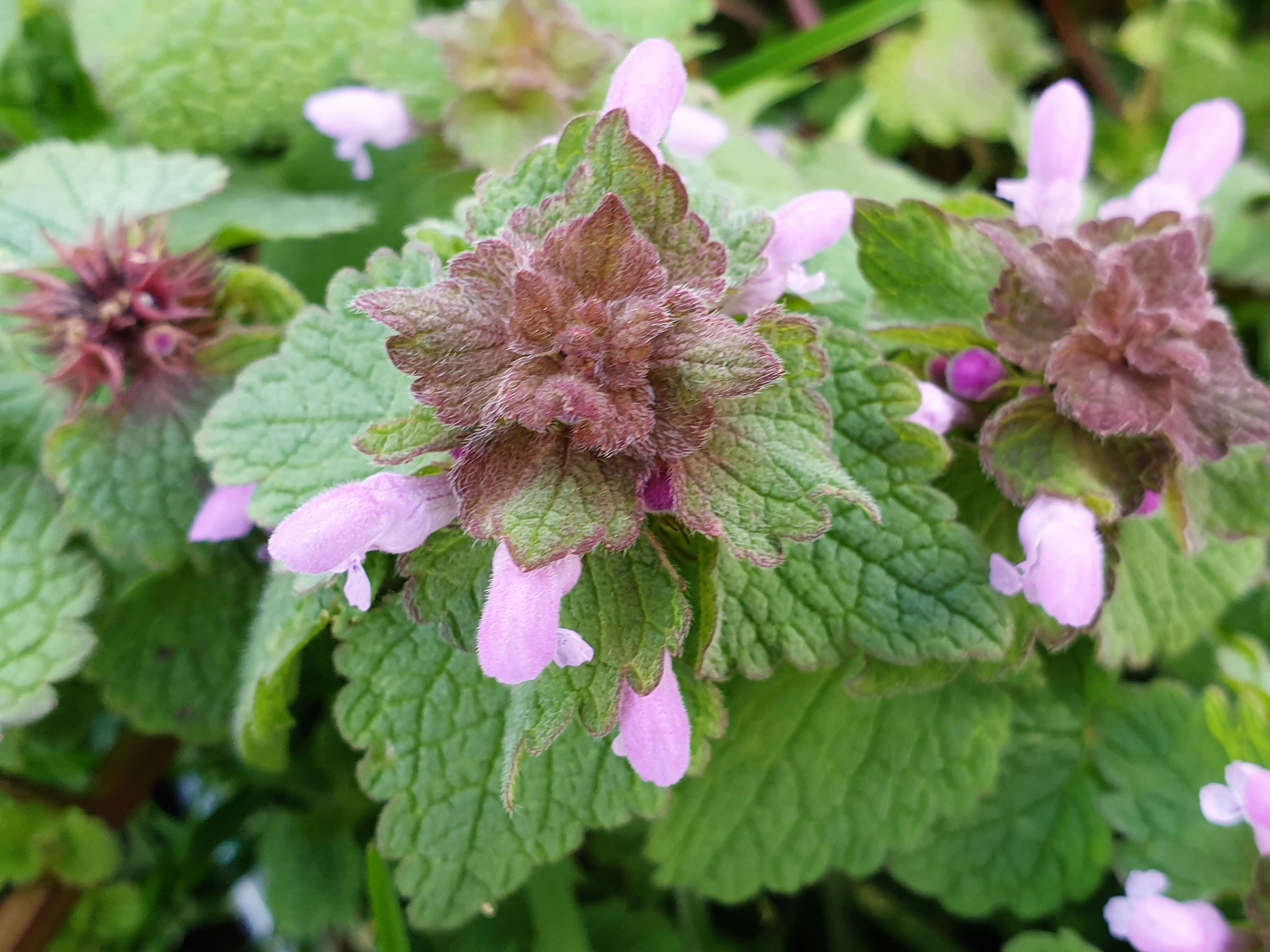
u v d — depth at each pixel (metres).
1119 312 0.07
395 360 0.05
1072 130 0.08
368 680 0.07
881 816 0.09
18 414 0.09
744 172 0.11
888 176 0.13
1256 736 0.08
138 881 0.12
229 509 0.08
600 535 0.05
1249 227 0.12
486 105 0.10
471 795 0.07
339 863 0.11
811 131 0.16
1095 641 0.08
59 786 0.11
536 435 0.06
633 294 0.06
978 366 0.08
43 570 0.08
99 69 0.11
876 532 0.07
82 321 0.08
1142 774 0.09
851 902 0.12
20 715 0.08
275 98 0.11
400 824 0.07
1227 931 0.08
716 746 0.09
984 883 0.10
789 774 0.09
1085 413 0.07
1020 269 0.07
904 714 0.09
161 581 0.10
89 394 0.08
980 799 0.10
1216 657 0.10
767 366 0.05
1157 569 0.09
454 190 0.11
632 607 0.06
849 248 0.09
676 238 0.06
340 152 0.10
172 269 0.09
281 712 0.08
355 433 0.07
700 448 0.06
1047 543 0.07
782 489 0.06
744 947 0.12
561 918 0.10
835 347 0.07
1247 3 0.17
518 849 0.07
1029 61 0.16
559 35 0.10
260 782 0.12
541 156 0.06
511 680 0.05
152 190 0.09
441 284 0.06
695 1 0.11
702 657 0.06
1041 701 0.10
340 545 0.05
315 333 0.07
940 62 0.15
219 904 0.12
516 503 0.05
